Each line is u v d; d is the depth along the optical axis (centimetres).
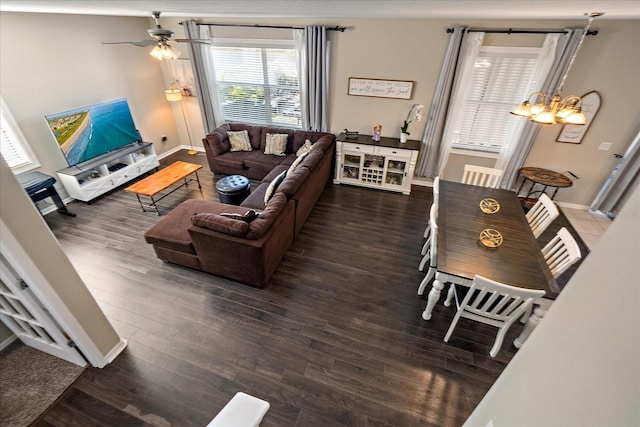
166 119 605
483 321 227
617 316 52
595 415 52
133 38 510
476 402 214
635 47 342
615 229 58
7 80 366
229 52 518
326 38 450
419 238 383
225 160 505
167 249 314
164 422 200
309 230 393
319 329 263
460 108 433
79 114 423
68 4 198
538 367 75
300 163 393
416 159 457
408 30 411
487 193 322
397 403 212
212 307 282
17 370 228
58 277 190
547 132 418
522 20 366
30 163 400
